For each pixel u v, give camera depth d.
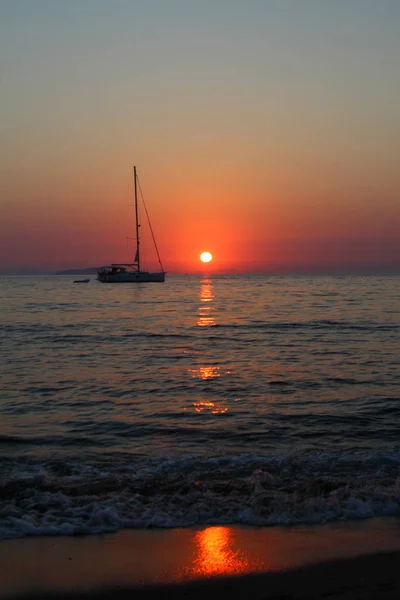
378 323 36.19
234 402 14.83
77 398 15.40
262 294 81.38
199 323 37.53
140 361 21.78
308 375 18.56
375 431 11.96
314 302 60.19
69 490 8.11
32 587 5.43
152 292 91.38
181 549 6.23
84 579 5.59
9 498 7.77
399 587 5.40
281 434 11.77
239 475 8.87
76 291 96.25
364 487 8.09
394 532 6.65
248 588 5.43
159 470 9.14
